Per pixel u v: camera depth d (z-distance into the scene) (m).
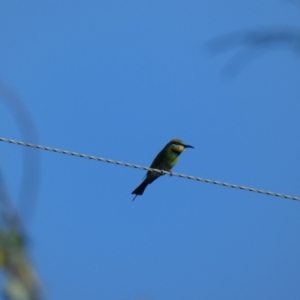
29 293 4.05
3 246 4.16
